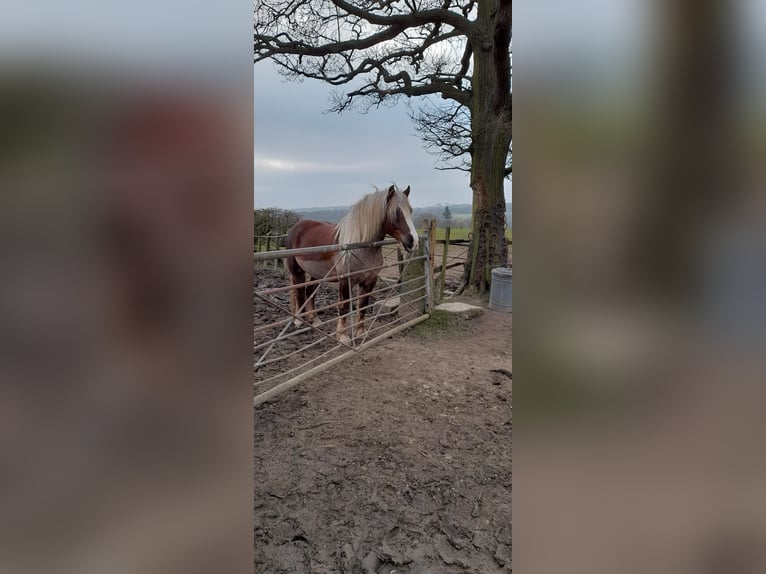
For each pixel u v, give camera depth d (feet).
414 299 14.78
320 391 9.20
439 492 5.82
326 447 6.93
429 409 8.41
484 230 18.70
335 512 5.41
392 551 4.78
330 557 4.69
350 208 12.51
